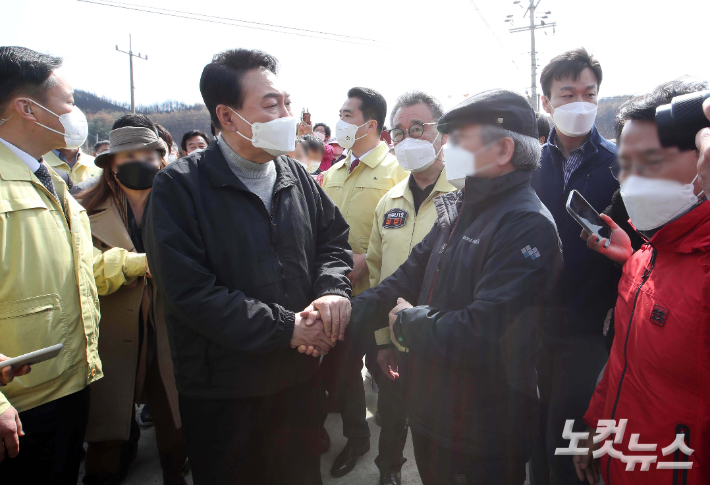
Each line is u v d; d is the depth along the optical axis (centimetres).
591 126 185
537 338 127
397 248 210
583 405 173
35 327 143
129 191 220
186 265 130
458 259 131
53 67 156
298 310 153
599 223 156
